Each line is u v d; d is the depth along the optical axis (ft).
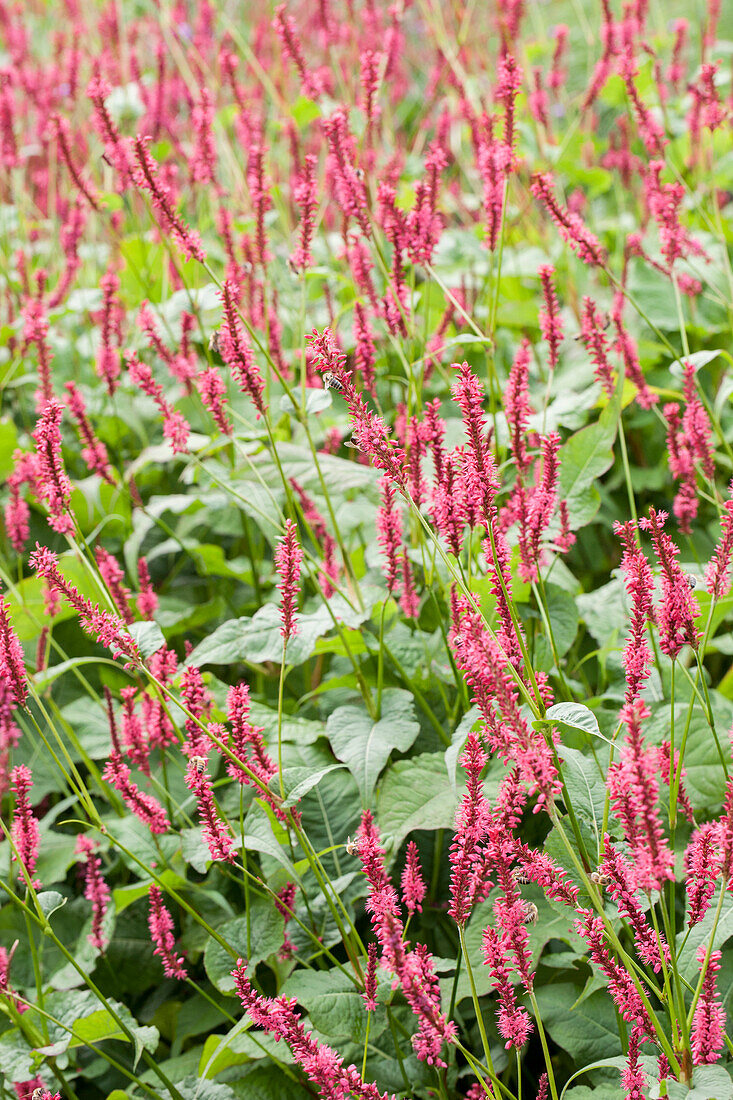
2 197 14.01
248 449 8.69
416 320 11.14
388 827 6.77
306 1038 5.16
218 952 6.61
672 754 5.51
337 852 7.45
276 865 6.97
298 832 6.06
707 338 11.67
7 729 7.89
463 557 7.31
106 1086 7.51
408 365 7.85
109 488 10.23
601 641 8.20
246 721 6.12
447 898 7.40
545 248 13.17
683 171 13.52
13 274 14.23
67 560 9.05
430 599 8.52
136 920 8.23
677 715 6.96
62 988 7.53
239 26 18.62
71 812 9.32
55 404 6.08
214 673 9.76
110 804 8.82
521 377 6.74
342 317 11.39
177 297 9.11
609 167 15.01
